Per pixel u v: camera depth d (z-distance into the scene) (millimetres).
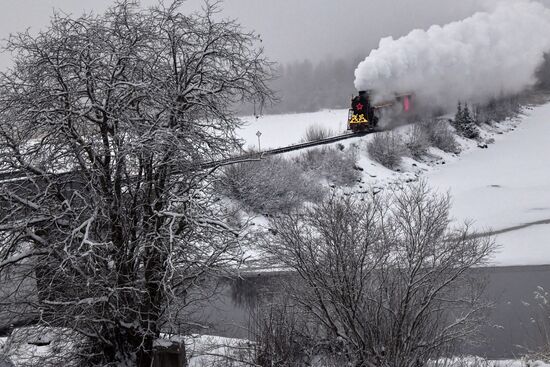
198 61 11016
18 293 10844
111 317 10383
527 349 13453
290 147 37625
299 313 12062
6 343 10477
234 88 11414
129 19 10836
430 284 11672
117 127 10266
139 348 10078
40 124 10062
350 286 11305
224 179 12148
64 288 10617
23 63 10203
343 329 11734
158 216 10609
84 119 10492
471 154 51031
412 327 10805
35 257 10602
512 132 61781
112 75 10250
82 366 10688
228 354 12336
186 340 12820
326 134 47125
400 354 10711
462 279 12953
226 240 11164
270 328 11570
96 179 10336
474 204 33906
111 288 9836
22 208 10391
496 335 15039
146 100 10828
